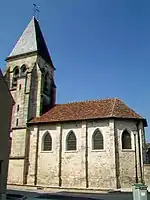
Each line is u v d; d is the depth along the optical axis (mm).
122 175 27984
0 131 19938
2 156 19656
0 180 19031
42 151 32500
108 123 30016
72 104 36375
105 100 34312
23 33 44281
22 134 34344
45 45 44250
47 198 20422
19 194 22766
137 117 30344
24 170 32344
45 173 31344
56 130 32562
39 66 39094
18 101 37031
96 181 28484
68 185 29672
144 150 29500
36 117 35719
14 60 41094
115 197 21500
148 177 27672
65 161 30797
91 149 29891
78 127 31484
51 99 41250
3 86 21203
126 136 29875
